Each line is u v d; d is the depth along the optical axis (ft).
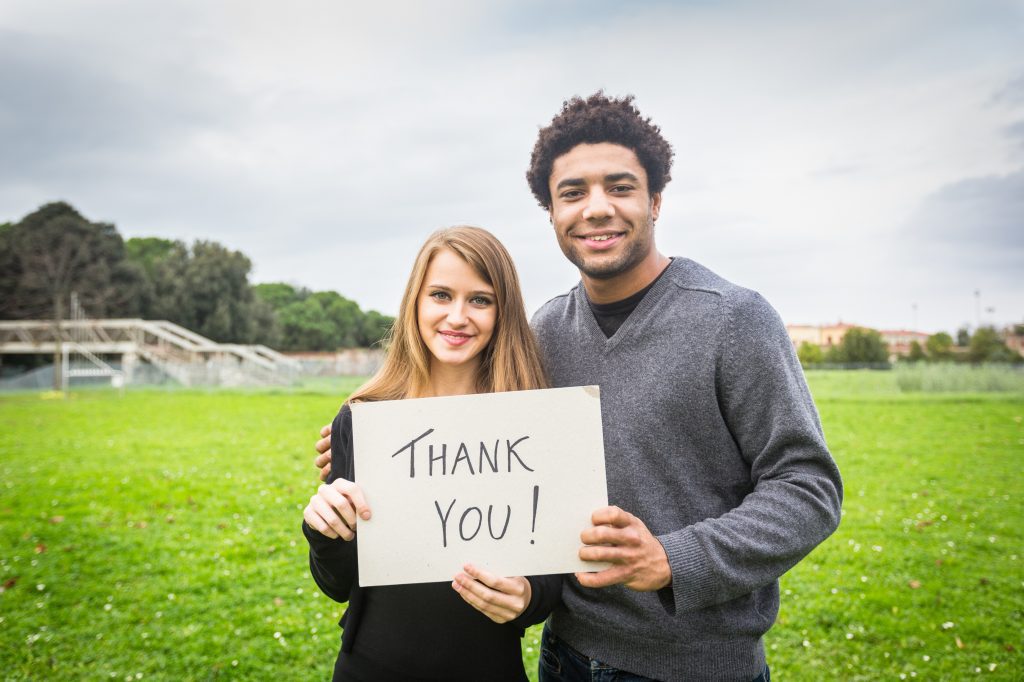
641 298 5.93
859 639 13.97
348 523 5.20
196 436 42.55
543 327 6.68
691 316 5.51
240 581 16.89
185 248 172.35
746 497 5.21
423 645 5.67
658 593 4.67
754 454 5.37
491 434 5.20
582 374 6.02
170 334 135.03
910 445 36.60
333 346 211.82
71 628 14.23
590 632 5.67
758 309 5.41
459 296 5.96
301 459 34.06
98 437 41.93
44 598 15.70
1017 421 45.21
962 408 53.21
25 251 135.13
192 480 28.35
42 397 80.33
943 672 12.66
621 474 5.52
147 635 13.91
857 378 75.97
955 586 16.74
